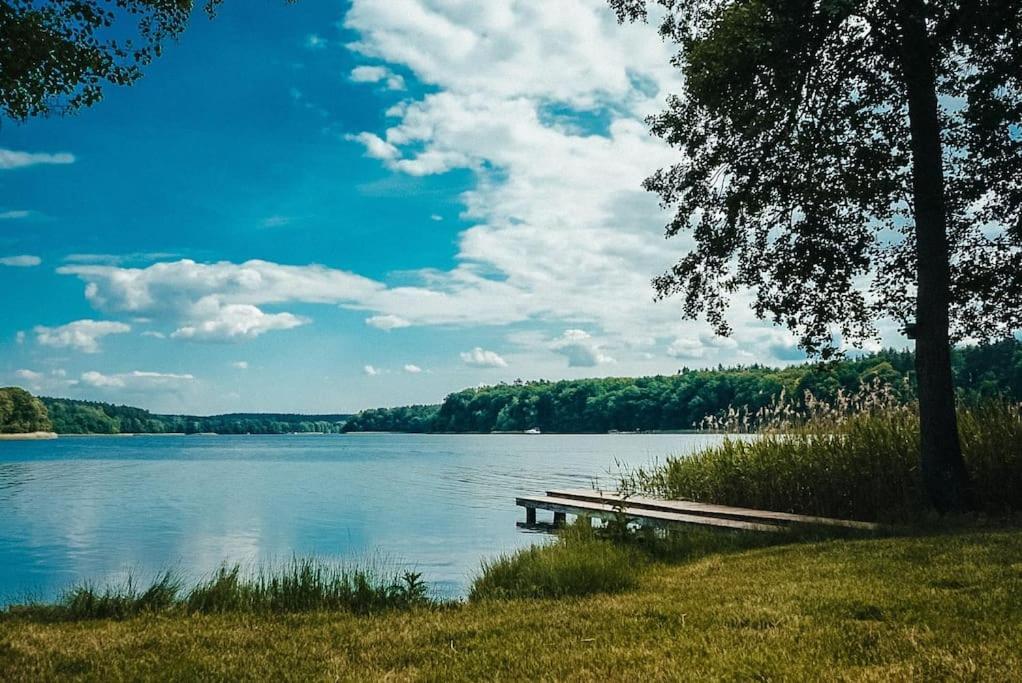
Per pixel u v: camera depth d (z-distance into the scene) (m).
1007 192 13.84
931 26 12.77
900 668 4.87
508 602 7.68
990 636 5.49
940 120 14.74
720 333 15.63
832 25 12.62
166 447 123.62
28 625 7.06
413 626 6.75
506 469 50.34
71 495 33.81
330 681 5.16
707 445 18.88
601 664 5.31
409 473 48.28
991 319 14.86
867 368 30.08
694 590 7.73
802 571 8.25
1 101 10.12
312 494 33.44
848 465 14.05
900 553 8.68
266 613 7.57
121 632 6.69
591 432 144.88
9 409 162.00
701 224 15.30
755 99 13.42
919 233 12.90
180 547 18.22
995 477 12.74
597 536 11.07
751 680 4.84
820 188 14.06
